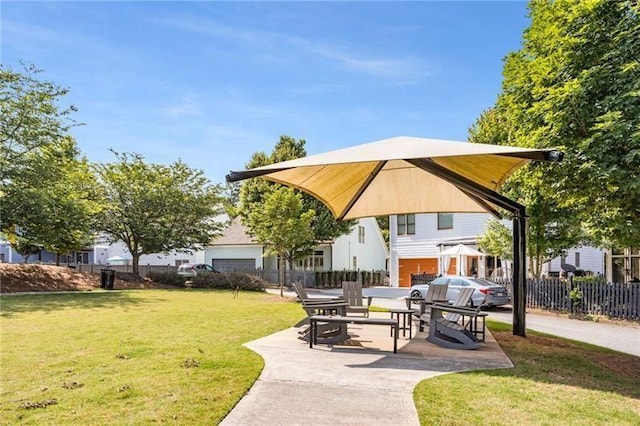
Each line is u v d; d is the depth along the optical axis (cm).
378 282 3756
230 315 1298
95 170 2597
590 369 730
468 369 694
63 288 2125
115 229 2656
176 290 2330
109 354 750
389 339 952
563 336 1159
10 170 1866
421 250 3023
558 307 1738
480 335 1022
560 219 1609
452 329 877
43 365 675
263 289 2505
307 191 1155
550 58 867
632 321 1489
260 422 464
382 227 5572
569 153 771
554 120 789
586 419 489
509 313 1697
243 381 595
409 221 3098
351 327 1143
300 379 616
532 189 1247
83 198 2388
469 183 923
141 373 630
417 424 464
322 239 3020
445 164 951
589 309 1631
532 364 745
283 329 1058
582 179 793
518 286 1052
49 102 2003
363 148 870
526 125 917
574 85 751
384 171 1120
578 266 2678
